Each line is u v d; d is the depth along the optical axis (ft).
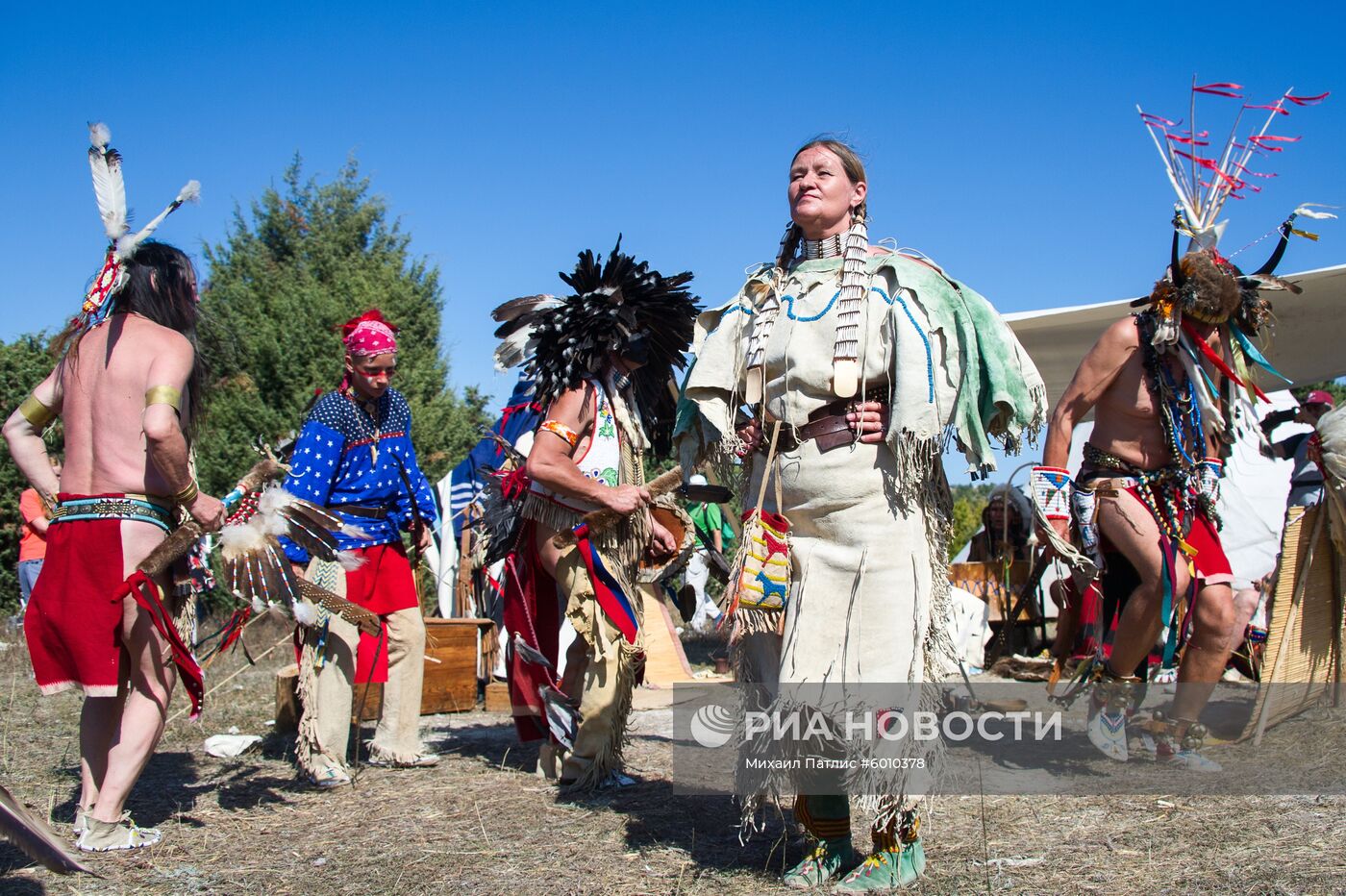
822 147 10.57
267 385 62.34
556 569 14.42
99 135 12.23
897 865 10.07
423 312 77.87
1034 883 9.94
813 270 10.52
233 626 13.44
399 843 11.94
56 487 12.07
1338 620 16.62
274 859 11.41
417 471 16.30
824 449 9.96
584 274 14.08
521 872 10.84
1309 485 25.26
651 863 11.02
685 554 14.73
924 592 9.83
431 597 46.88
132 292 12.10
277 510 12.44
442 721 20.81
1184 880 9.84
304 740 14.87
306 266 83.51
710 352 10.97
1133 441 14.88
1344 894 9.30
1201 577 14.56
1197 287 14.37
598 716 14.25
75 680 11.51
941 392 9.68
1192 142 15.16
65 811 13.33
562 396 13.69
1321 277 24.93
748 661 10.49
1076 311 27.30
